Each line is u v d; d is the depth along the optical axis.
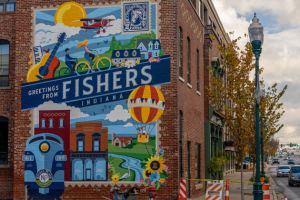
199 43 31.28
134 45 23.19
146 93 22.89
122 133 22.88
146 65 23.06
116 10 23.44
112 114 23.03
